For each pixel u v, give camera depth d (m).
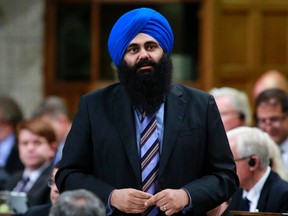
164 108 7.33
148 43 7.18
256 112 12.04
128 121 7.25
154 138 7.23
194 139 7.21
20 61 17.75
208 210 7.05
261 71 17.33
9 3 17.69
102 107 7.38
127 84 7.20
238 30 17.28
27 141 12.34
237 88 17.34
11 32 17.70
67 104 17.67
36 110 14.82
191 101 7.37
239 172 9.16
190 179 7.19
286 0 17.28
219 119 7.39
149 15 7.19
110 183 7.21
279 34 17.30
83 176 7.21
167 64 7.23
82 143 7.32
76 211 6.43
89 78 17.56
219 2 17.23
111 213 7.04
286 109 11.83
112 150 7.21
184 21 17.25
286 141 11.92
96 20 17.45
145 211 7.12
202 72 17.27
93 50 17.48
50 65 17.69
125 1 17.34
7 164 13.95
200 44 17.28
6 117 14.42
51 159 12.44
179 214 7.08
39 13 17.62
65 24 17.59
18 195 10.21
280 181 9.20
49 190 10.99
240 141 9.17
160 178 7.09
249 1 17.25
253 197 9.16
